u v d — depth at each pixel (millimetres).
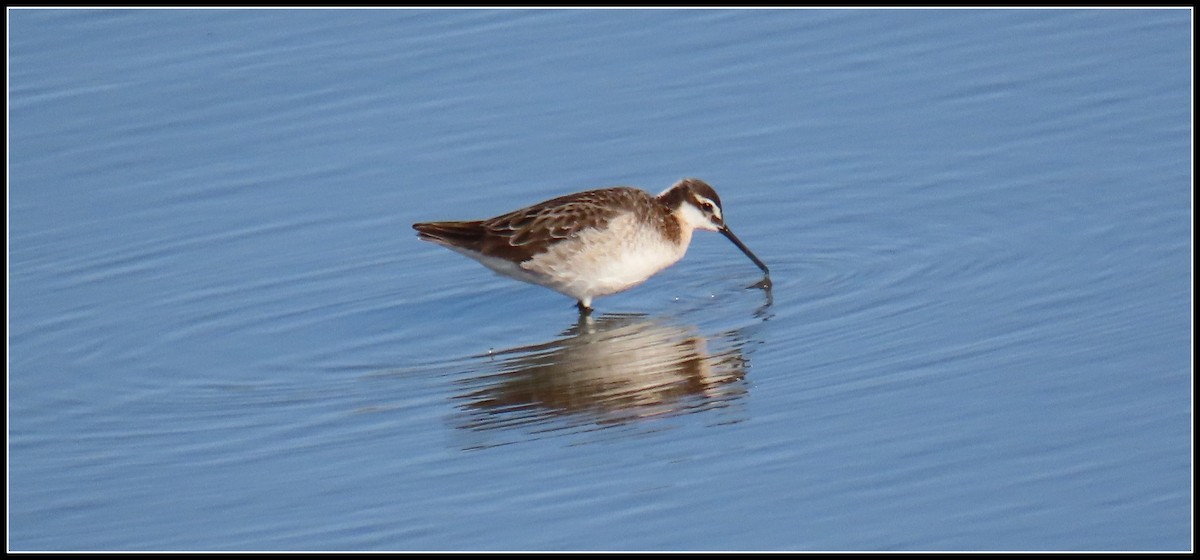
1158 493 16406
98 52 28672
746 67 27734
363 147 26062
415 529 16547
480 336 21297
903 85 26984
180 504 17297
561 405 19078
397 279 22938
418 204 24594
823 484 16953
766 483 17031
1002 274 21938
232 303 22359
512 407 19125
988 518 16203
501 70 27922
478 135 26250
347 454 18156
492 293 22547
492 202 24516
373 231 24062
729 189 24859
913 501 16547
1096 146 24922
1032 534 15945
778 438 17922
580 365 20203
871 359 19797
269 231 24156
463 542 16281
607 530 16375
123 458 18391
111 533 16812
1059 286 21406
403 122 26656
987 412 18188
